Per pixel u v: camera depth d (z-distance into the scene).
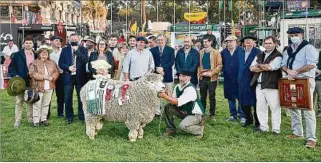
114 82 6.79
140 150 6.21
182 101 6.84
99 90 6.67
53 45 8.74
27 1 29.44
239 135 7.19
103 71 6.91
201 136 7.02
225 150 6.22
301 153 6.02
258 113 7.38
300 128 6.92
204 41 8.52
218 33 18.80
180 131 7.44
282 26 15.67
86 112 6.86
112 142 6.70
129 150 6.22
